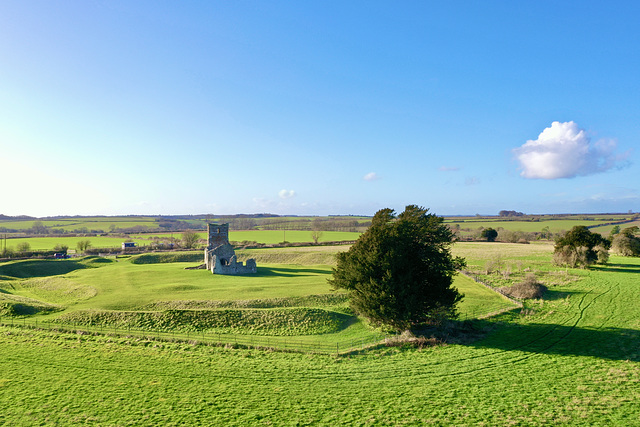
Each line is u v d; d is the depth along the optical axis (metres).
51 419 23.86
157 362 33.09
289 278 69.69
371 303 39.84
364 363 33.56
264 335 41.50
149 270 78.50
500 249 126.00
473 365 32.91
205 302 50.28
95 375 30.39
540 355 35.16
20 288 69.25
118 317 44.75
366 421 24.08
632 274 79.00
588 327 43.47
